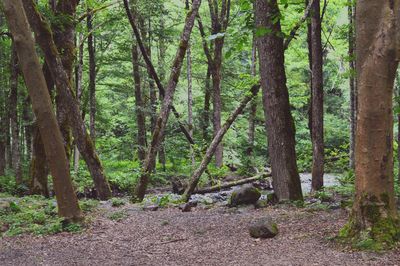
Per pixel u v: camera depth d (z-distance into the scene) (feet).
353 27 50.72
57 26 43.34
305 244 21.25
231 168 71.87
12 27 25.07
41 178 46.39
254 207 34.09
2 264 21.16
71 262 21.17
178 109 94.94
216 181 57.88
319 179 41.60
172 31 70.59
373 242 19.19
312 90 42.83
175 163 80.23
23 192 52.29
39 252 23.09
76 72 67.56
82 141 43.91
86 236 26.30
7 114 72.43
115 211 33.47
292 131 35.06
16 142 57.21
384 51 18.94
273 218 28.09
